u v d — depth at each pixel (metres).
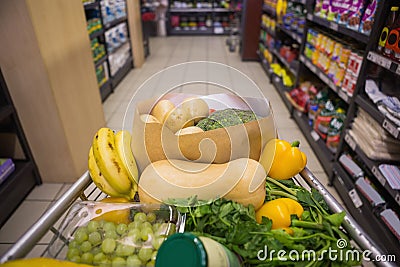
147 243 0.67
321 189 0.84
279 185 0.85
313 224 0.70
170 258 0.52
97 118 2.63
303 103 2.99
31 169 2.12
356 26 1.90
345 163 2.01
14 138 2.01
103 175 0.78
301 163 0.89
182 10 8.43
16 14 1.60
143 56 5.64
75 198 0.84
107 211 0.76
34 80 1.82
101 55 3.79
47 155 2.12
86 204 0.80
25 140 2.04
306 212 0.75
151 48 6.93
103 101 3.76
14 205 1.98
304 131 2.88
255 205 0.74
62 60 1.98
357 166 1.92
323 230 0.69
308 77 3.29
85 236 0.69
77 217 0.76
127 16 5.01
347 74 2.04
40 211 1.99
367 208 1.74
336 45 2.26
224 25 8.67
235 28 7.83
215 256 0.53
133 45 5.22
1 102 1.87
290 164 0.86
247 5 5.39
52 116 1.96
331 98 2.59
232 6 8.31
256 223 0.68
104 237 0.70
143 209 0.76
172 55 6.28
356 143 1.89
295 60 3.73
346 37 2.45
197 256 0.50
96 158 0.78
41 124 1.99
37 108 1.93
